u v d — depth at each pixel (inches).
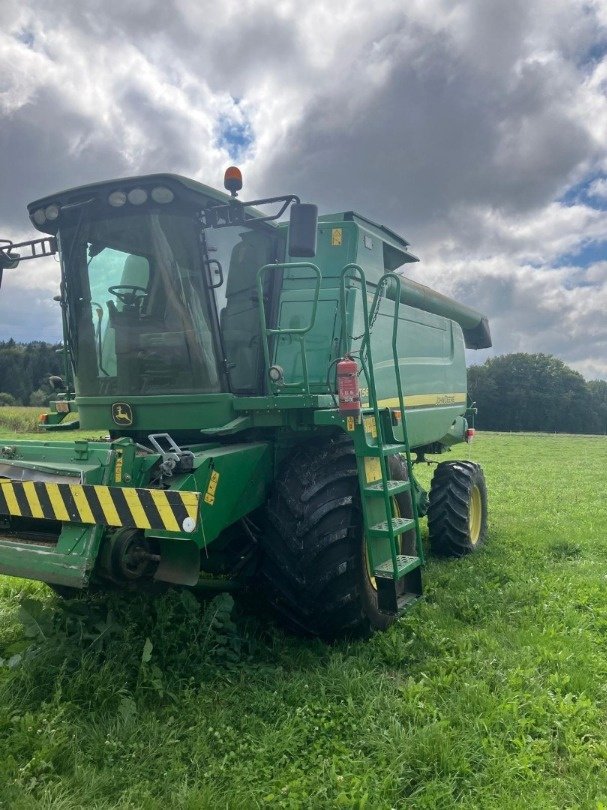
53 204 179.9
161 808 108.1
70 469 147.8
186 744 126.3
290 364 199.3
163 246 175.9
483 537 319.9
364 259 214.7
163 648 152.1
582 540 322.0
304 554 166.9
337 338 196.7
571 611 203.5
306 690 146.8
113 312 185.8
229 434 179.0
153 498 135.4
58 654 145.4
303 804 110.2
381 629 184.5
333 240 209.5
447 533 284.2
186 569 149.3
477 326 384.8
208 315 179.0
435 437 286.5
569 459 975.6
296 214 163.0
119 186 170.4
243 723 133.7
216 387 181.9
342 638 175.9
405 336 252.5
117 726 127.0
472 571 258.1
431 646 176.2
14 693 137.8
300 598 170.1
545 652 169.6
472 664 163.8
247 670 155.0
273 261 207.0
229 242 187.5
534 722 137.7
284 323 203.6
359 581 171.5
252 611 190.5
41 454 159.0
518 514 418.9
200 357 179.0
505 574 254.8
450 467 303.6
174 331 179.5
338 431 193.3
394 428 201.5
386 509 169.5
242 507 168.4
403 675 161.8
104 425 192.4
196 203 172.1
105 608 166.4
